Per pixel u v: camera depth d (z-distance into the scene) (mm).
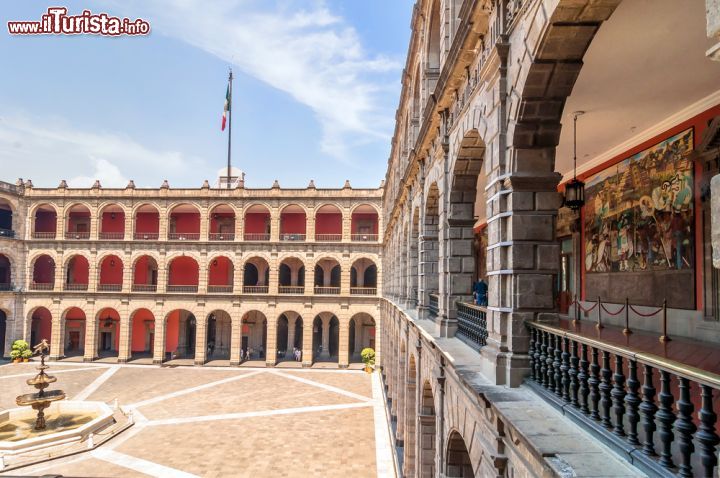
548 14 5238
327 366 46500
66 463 22844
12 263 47844
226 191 48344
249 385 38531
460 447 9742
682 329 9852
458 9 11281
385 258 44125
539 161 6598
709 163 9078
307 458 23547
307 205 48281
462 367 7711
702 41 7414
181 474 21594
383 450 24656
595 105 9922
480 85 8102
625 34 7277
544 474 4258
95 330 47625
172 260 50875
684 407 3461
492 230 7332
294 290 49438
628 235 12125
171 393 35969
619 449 4055
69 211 50469
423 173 15648
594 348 4750
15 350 46094
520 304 6555
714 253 2381
